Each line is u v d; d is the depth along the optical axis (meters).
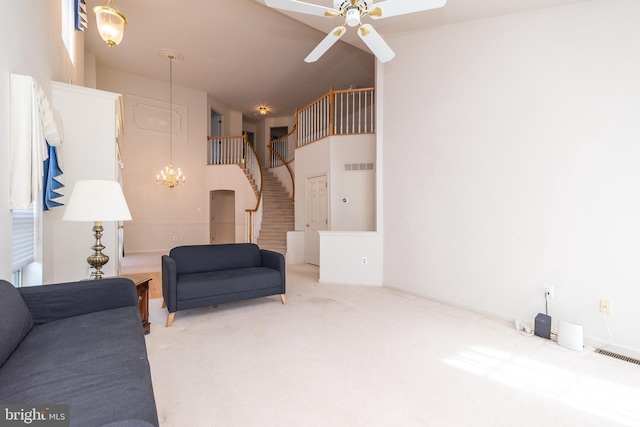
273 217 8.86
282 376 2.12
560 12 2.86
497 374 2.18
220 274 3.54
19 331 1.49
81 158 3.27
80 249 3.28
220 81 8.59
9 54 1.99
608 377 2.15
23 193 2.02
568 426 1.66
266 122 11.93
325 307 3.66
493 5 3.14
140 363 1.35
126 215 2.40
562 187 2.84
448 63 3.78
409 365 2.29
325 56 7.13
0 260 1.86
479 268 3.47
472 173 3.54
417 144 4.17
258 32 6.23
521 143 3.12
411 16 3.71
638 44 2.45
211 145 9.62
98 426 0.92
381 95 4.71
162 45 6.72
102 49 6.87
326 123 6.33
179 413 1.72
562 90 2.84
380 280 4.73
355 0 2.33
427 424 1.65
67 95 3.21
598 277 2.63
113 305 2.09
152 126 8.48
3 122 1.90
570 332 2.58
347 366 2.26
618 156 2.54
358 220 5.87
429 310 3.56
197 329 2.96
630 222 2.48
